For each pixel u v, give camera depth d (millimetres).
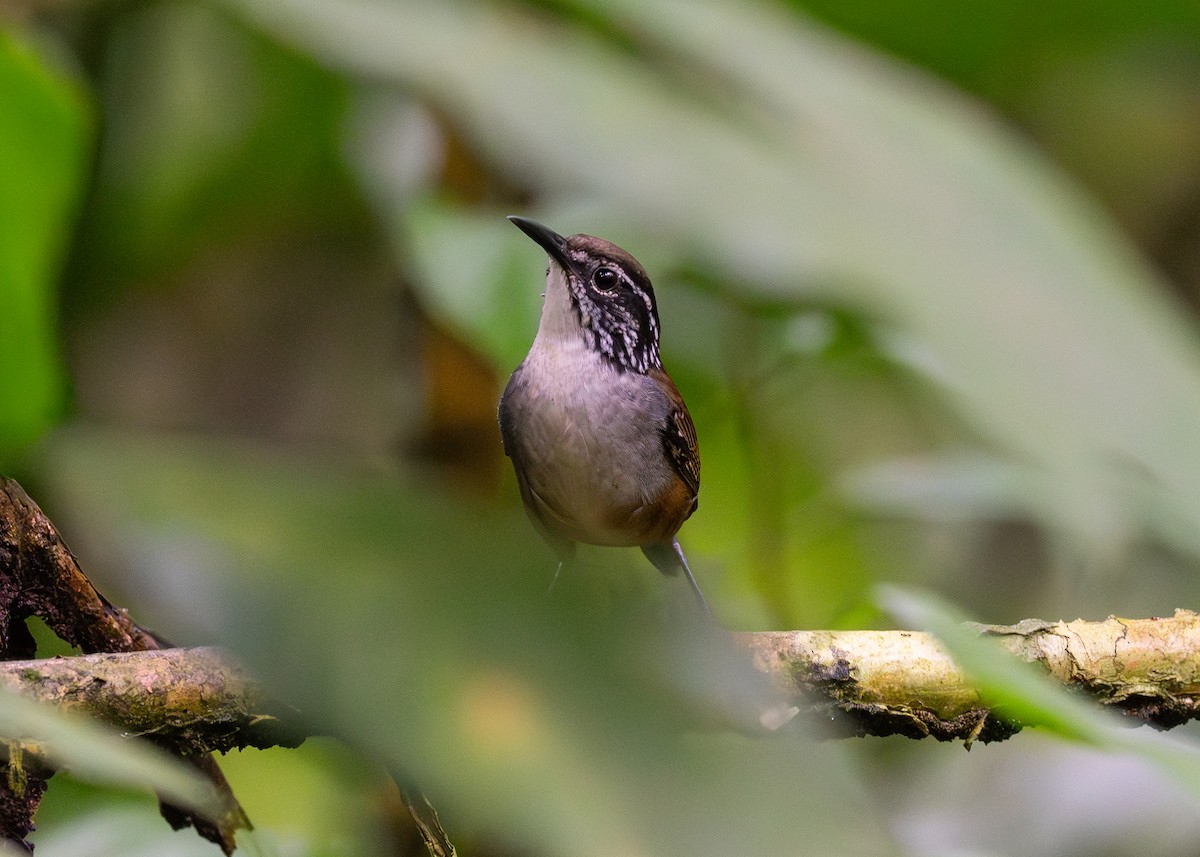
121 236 10758
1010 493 8875
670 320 10227
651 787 1487
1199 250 14148
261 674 1445
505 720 1453
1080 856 8531
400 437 8219
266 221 11352
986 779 8961
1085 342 5047
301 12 5121
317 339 11547
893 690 5750
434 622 1446
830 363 10297
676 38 5805
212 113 10602
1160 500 5191
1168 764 2834
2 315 3846
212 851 6066
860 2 8789
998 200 5723
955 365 4625
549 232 8359
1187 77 12688
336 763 6621
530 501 8875
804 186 5258
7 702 1904
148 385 11156
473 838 1482
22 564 4945
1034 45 9523
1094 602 10320
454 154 8133
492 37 5371
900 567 12258
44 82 5105
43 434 2482
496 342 6844
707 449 10891
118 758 1835
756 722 1660
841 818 1550
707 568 9680
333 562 1441
